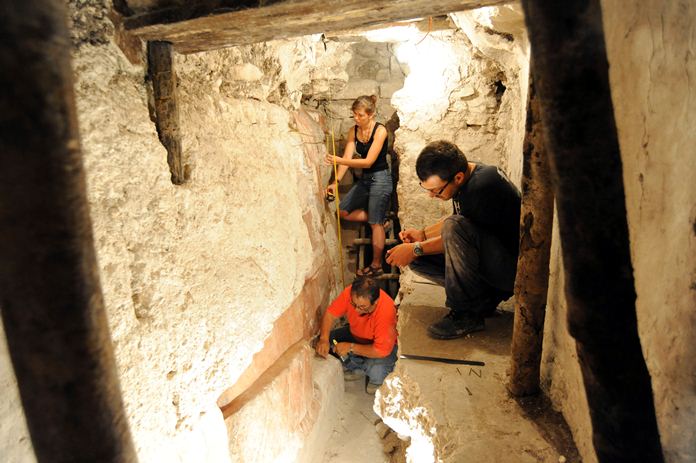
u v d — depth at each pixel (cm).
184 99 171
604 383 61
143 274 142
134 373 138
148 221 145
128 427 59
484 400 175
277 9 118
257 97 237
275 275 230
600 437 64
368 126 373
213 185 181
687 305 77
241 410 203
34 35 43
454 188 214
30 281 48
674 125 80
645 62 89
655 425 62
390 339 329
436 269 257
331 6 116
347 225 439
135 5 131
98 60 129
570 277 60
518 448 150
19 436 106
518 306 160
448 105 332
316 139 372
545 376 174
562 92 53
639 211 96
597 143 53
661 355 86
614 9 103
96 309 53
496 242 208
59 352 51
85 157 123
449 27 295
